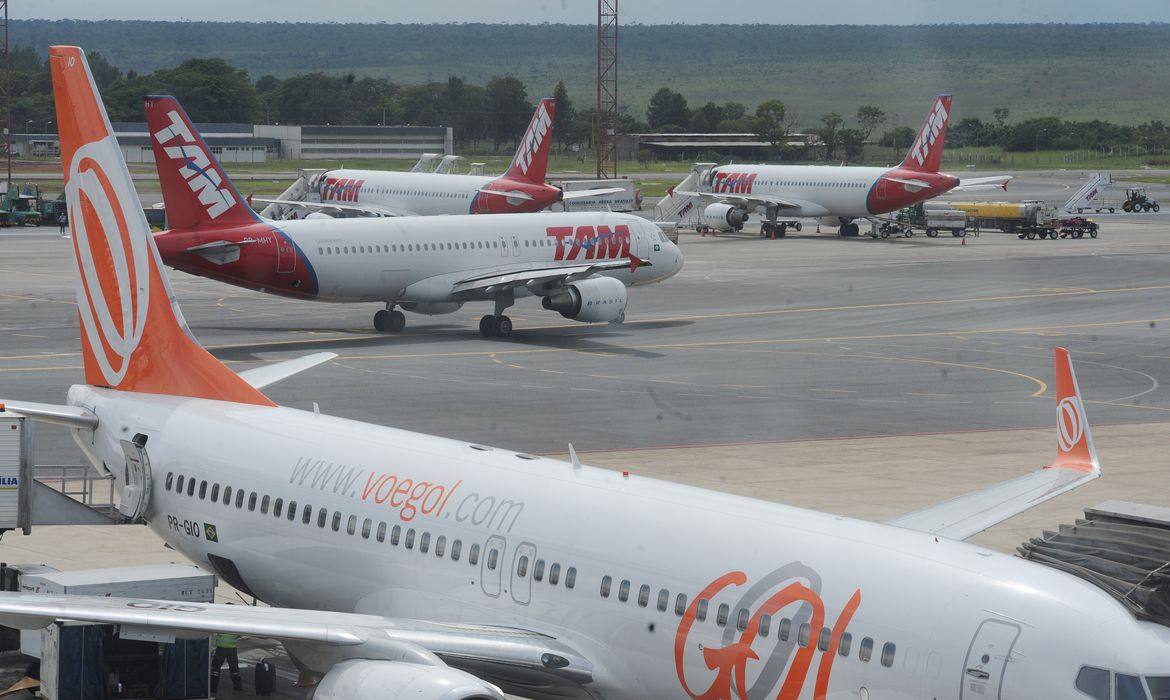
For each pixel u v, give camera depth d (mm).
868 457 78500
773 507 36250
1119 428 88000
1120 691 27547
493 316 125625
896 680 29875
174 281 168500
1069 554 43281
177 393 51594
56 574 44094
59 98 52000
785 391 100188
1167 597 37156
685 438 83312
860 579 31812
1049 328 134875
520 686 36719
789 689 31469
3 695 41969
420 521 40156
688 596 33844
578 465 40938
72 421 50656
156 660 41375
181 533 47688
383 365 107875
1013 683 28406
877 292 162875
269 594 45375
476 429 84688
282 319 134000
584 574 36000
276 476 44781
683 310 146375
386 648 33438
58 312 136125
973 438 84500
